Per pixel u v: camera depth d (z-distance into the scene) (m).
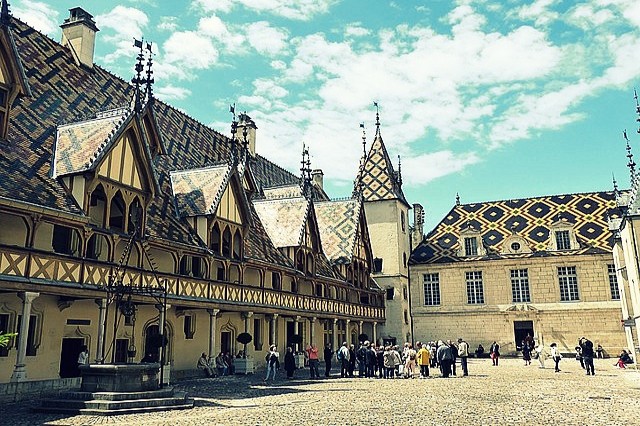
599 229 45.88
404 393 17.14
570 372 27.02
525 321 45.78
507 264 46.69
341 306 37.41
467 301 47.38
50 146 20.25
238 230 27.02
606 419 11.77
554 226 46.28
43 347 17.73
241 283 26.59
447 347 24.48
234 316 28.11
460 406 13.85
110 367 13.86
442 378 23.48
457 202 53.75
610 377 23.77
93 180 18.58
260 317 30.23
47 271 16.22
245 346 26.78
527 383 20.75
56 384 17.05
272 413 12.50
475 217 51.62
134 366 14.20
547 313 44.81
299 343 32.81
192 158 31.73
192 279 22.59
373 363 24.89
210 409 13.37
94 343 19.81
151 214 22.97
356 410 13.04
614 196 48.03
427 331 47.94
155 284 20.48
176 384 20.52
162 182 26.50
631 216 29.25
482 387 19.14
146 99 25.78
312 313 32.88
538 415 12.32
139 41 22.41
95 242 20.14
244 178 32.28
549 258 45.56
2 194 15.37
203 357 24.42
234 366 26.25
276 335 31.97
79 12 27.39
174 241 22.17
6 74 17.98
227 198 26.34
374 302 45.03
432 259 49.16
